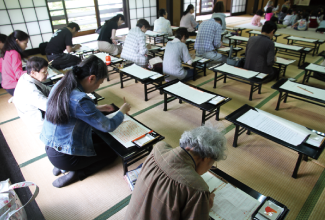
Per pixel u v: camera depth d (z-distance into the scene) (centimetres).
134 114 263
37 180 175
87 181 173
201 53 399
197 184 75
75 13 637
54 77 282
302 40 445
